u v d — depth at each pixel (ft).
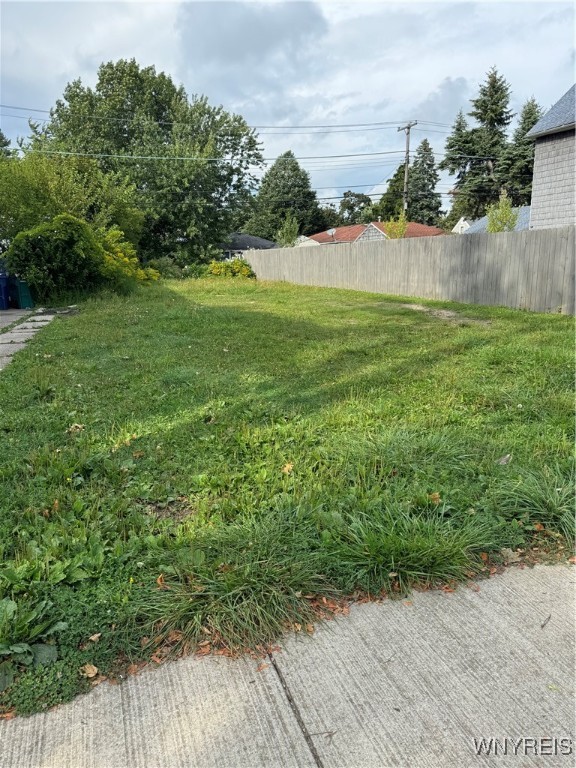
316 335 24.72
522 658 5.59
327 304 39.29
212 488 9.24
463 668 5.48
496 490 8.72
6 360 19.80
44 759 4.52
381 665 5.53
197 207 78.89
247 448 10.94
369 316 31.89
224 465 10.07
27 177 48.19
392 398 14.23
